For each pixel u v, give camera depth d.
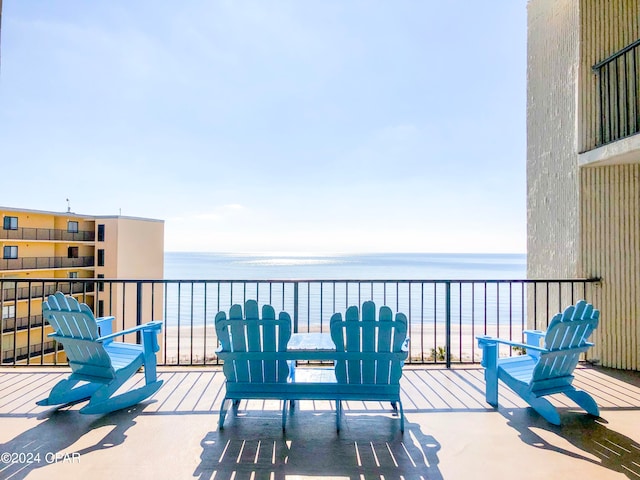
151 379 2.98
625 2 3.84
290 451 2.15
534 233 4.80
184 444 2.23
